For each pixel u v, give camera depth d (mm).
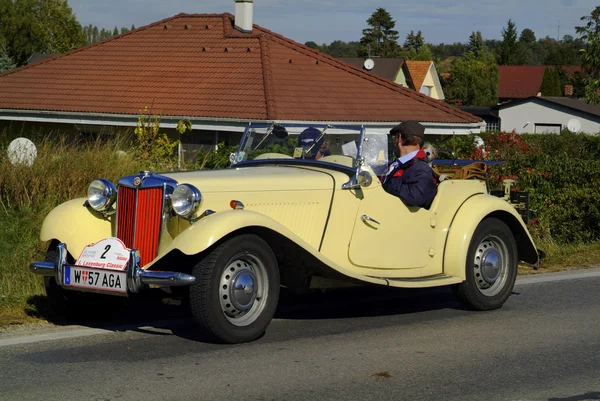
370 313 7633
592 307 8016
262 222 6070
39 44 61438
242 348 6152
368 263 7113
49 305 6836
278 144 7621
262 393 5074
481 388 5316
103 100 20812
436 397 5102
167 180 6207
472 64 71875
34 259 8570
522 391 5277
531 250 8273
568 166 12664
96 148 10781
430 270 7516
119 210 6395
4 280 7926
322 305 7953
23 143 10180
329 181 6918
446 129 22156
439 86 57625
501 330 7000
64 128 21312
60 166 10008
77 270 6164
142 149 13266
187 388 5133
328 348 6234
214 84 20984
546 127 49250
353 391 5172
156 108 19922
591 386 5426
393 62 46688
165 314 7293
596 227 12281
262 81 20922
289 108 19516
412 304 8117
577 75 46969
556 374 5688
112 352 5965
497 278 7895
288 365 5723
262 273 6270
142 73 22172
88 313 6855
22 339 6285
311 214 6789
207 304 5941
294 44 24328
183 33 24422
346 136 7191
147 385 5180
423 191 7230
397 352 6172
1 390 5039
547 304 8148
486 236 7781
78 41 64375
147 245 6227
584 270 10234
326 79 22469
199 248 5715
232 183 6430
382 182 7383
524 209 10523
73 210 6590
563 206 12250
